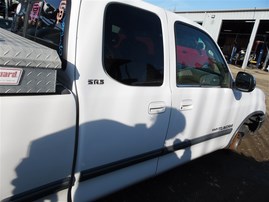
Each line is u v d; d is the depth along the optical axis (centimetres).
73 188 188
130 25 207
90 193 202
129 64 206
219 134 343
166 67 238
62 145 167
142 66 216
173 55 246
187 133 278
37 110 150
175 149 270
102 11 186
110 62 192
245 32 3058
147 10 222
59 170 171
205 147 329
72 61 172
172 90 244
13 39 168
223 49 3244
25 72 144
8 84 140
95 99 181
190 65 268
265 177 389
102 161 199
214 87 305
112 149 203
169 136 255
